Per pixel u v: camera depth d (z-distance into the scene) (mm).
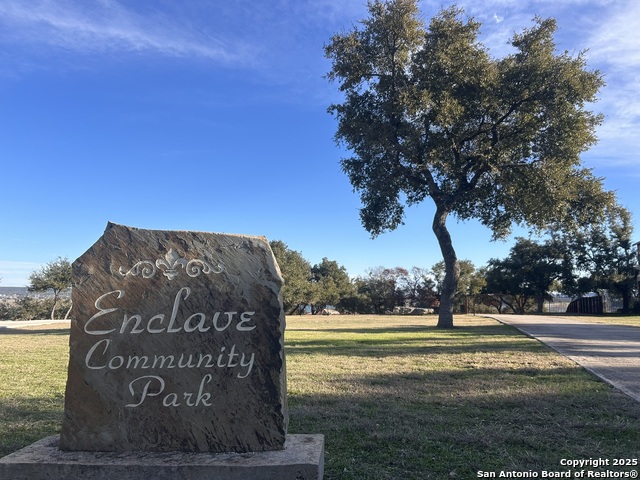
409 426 5852
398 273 62250
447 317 24969
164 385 4566
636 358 11172
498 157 23188
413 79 23812
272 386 4535
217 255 4766
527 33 23312
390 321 33000
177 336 4625
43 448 4586
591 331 20047
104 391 4562
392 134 23453
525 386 7871
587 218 25438
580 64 22547
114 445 4500
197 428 4496
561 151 22859
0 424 6156
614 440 5336
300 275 56625
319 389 7945
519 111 23594
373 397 7309
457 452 5086
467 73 23016
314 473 4129
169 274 4723
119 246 4797
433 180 25516
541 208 23172
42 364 11141
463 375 9039
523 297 59500
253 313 4641
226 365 4566
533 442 5266
